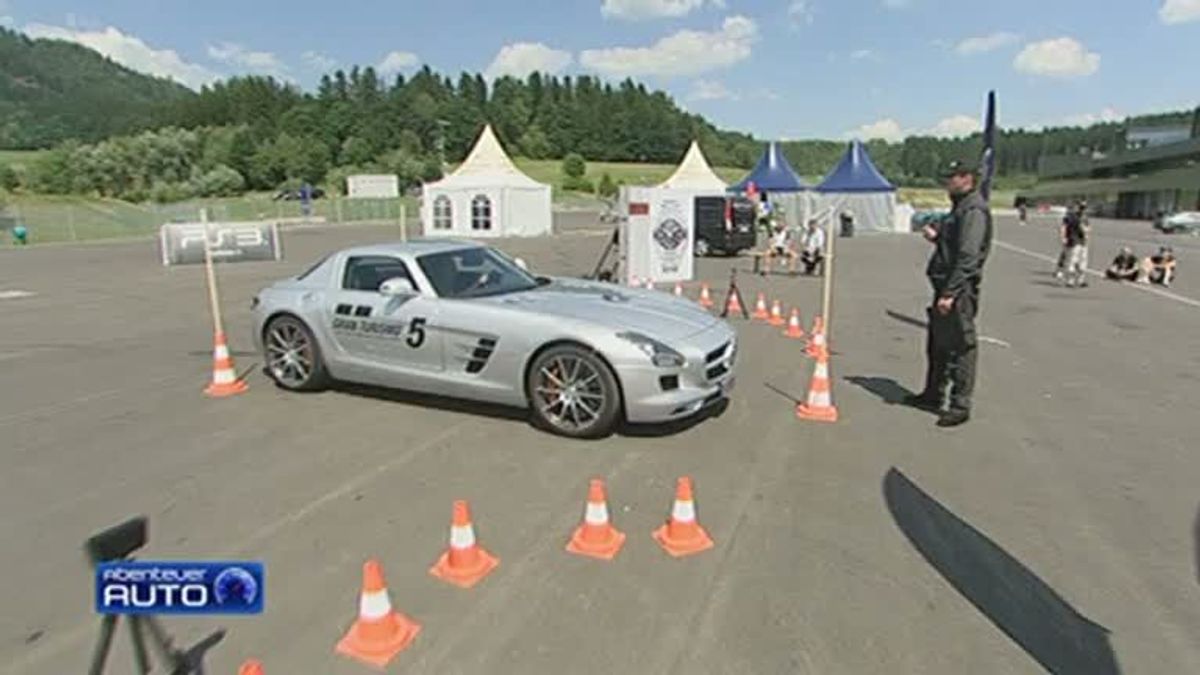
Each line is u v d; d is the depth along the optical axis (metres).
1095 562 3.14
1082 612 2.76
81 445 4.64
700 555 3.19
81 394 5.89
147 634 2.63
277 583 2.97
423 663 2.45
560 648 2.53
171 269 17.05
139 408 5.46
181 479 4.07
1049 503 3.75
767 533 3.40
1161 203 61.22
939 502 3.75
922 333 8.77
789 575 3.02
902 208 34.84
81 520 3.57
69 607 2.84
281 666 2.45
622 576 3.02
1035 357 7.40
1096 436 4.82
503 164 33.59
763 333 8.81
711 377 4.71
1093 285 13.82
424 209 32.25
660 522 3.51
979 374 6.63
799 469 4.20
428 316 5.12
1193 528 3.46
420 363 5.20
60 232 31.14
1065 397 5.82
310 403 5.54
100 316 10.12
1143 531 3.43
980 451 4.52
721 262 18.94
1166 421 5.17
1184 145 58.81
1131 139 80.62
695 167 32.78
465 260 5.73
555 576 3.01
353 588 2.93
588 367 4.57
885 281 14.65
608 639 2.58
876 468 4.22
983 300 11.77
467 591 2.90
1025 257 20.19
